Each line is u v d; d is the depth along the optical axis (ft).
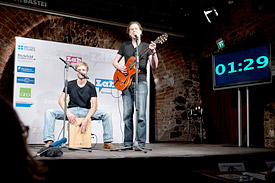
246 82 14.11
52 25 18.11
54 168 7.80
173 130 20.63
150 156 8.91
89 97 12.34
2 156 1.86
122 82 10.94
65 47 16.88
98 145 15.31
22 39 15.79
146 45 11.13
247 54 14.16
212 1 18.65
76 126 11.55
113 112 17.67
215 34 19.66
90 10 18.01
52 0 16.97
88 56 17.40
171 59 21.01
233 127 17.80
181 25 20.84
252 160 10.38
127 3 19.04
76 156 8.69
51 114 11.58
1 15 16.40
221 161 9.84
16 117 1.95
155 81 20.66
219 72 15.53
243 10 17.16
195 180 9.29
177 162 9.17
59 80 16.60
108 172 8.34
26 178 1.95
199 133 20.65
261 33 15.79
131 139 11.29
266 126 15.03
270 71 13.14
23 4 16.25
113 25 18.98
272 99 14.74
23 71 15.71
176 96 20.94
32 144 15.60
